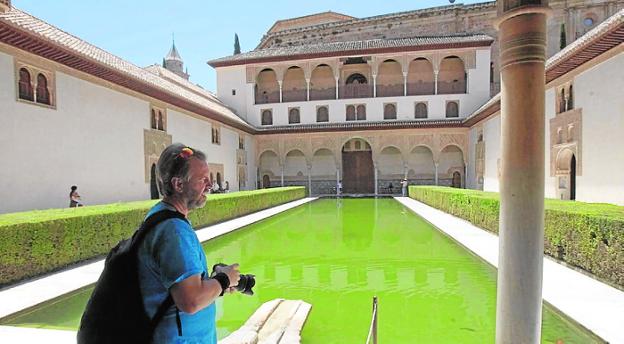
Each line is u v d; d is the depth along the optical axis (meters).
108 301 1.24
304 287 5.38
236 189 23.09
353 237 9.61
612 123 9.26
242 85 26.58
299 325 3.84
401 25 29.28
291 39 32.97
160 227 1.27
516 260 2.01
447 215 12.80
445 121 23.36
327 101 25.53
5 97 8.60
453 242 8.27
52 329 3.90
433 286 5.37
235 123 21.78
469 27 27.72
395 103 24.77
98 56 11.74
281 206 17.20
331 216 14.13
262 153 27.02
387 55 24.52
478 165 21.31
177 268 1.21
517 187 2.02
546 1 1.97
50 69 9.90
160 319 1.24
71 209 7.52
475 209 10.10
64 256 6.06
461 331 3.80
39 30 9.32
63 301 4.73
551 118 12.58
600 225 4.92
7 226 5.12
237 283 1.44
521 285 2.00
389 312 4.35
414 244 8.57
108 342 1.21
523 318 2.00
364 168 26.59
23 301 4.41
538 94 2.01
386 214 14.73
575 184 11.28
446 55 24.23
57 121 10.07
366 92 26.03
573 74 11.07
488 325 3.95
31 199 9.22
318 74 27.78
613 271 4.66
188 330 1.29
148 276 1.26
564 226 5.88
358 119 25.25
